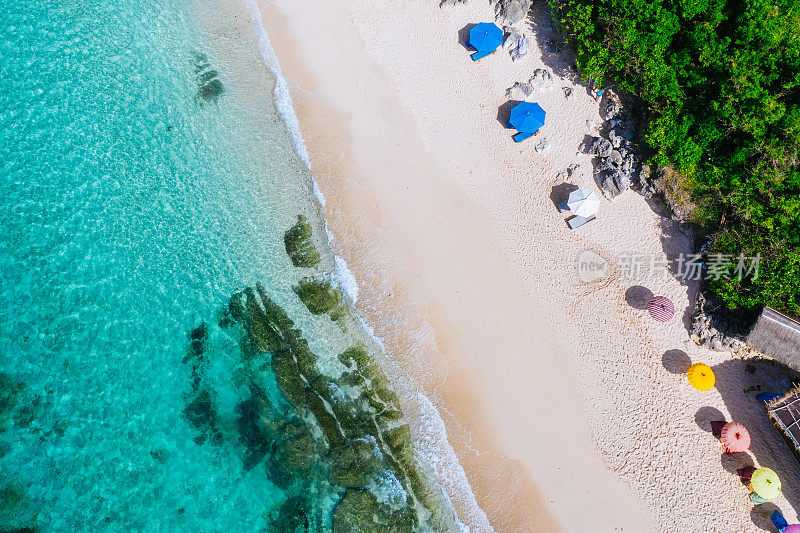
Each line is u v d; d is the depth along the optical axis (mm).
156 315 21703
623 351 21375
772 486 18469
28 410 19859
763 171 20000
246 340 21609
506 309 22078
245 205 23469
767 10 20141
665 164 21516
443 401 21094
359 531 19188
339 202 23594
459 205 23453
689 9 20859
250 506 19406
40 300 21359
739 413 20594
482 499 20062
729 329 20906
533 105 23484
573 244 22672
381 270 22641
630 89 22547
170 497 19344
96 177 23281
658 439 20453
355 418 20672
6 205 22469
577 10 22797
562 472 20328
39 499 18781
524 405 21000
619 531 19828
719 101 20672
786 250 19328
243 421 20484
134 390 20625
